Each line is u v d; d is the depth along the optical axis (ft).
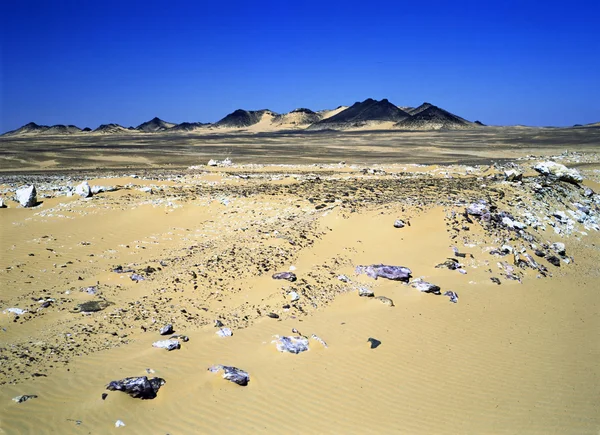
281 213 83.61
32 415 29.04
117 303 49.19
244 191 102.94
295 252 62.75
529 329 47.93
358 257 62.34
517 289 56.90
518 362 41.65
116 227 78.18
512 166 144.15
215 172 165.17
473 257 62.95
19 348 38.52
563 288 59.77
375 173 142.51
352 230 70.59
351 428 31.53
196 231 77.56
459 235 67.97
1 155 281.33
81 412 29.81
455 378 38.47
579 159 197.06
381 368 38.70
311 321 45.75
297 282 53.62
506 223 73.00
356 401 34.35
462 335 45.27
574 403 36.19
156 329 43.16
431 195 88.12
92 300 49.80
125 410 30.58
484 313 50.03
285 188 106.63
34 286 54.03
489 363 41.04
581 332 48.37
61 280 56.34
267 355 38.78
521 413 34.63
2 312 45.32
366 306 49.39
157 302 49.29
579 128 575.79
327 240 67.26
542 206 86.69
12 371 34.40
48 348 38.68
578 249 75.36
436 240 66.64
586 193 102.68
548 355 43.27
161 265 61.21
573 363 42.06
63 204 89.40
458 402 35.47
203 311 47.50
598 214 93.04
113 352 38.32
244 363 37.29
